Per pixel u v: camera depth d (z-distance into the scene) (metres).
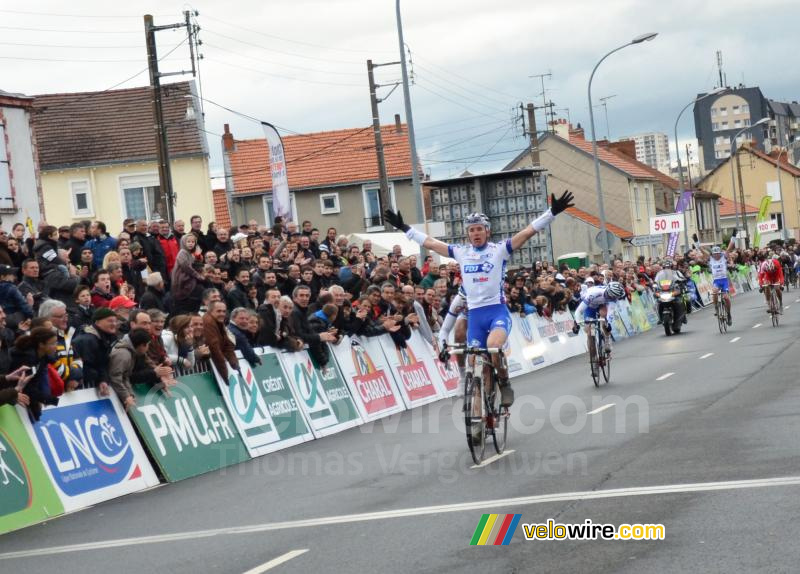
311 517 8.69
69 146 43.91
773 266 29.70
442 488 9.46
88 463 11.25
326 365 16.45
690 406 14.03
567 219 71.06
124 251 17.08
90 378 11.78
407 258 23.56
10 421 10.55
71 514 10.52
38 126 44.56
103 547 8.34
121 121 45.06
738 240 82.12
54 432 11.02
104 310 11.93
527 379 22.12
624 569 6.26
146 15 29.78
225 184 55.88
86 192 43.47
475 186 44.28
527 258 44.72
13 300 13.31
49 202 43.22
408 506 8.73
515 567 6.48
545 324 27.31
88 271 16.12
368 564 6.84
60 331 12.24
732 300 50.56
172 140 44.53
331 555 7.19
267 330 15.27
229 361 13.97
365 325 18.08
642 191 79.31
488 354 11.25
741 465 9.35
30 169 27.30
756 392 14.94
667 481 8.88
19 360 10.82
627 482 8.98
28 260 14.52
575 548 6.83
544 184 43.78
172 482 12.12
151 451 12.16
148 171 43.75
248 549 7.65
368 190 55.97
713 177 118.25
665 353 24.25
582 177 75.62
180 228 19.36
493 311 11.34
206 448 12.98
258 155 57.00
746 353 21.86
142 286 17.50
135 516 9.80
